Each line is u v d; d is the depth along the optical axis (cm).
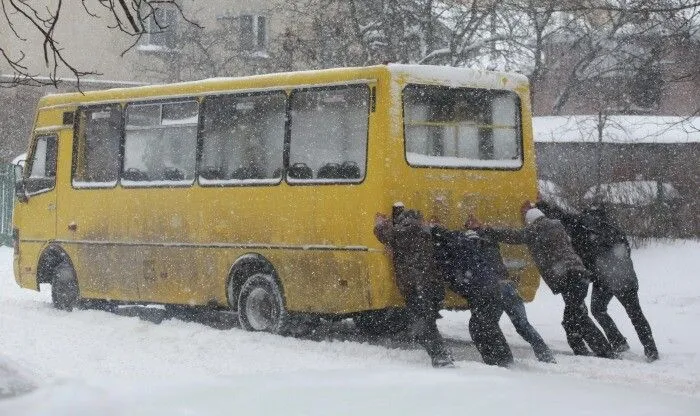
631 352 1327
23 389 691
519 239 1239
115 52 3847
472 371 874
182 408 617
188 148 1558
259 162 1459
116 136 1666
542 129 3089
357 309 1331
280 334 1412
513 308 1202
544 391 717
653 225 2292
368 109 1327
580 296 1263
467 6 2700
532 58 3009
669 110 3838
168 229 1571
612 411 644
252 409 623
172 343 1331
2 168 3050
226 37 3694
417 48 2686
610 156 2684
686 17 1844
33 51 3759
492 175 1384
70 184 1722
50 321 1557
